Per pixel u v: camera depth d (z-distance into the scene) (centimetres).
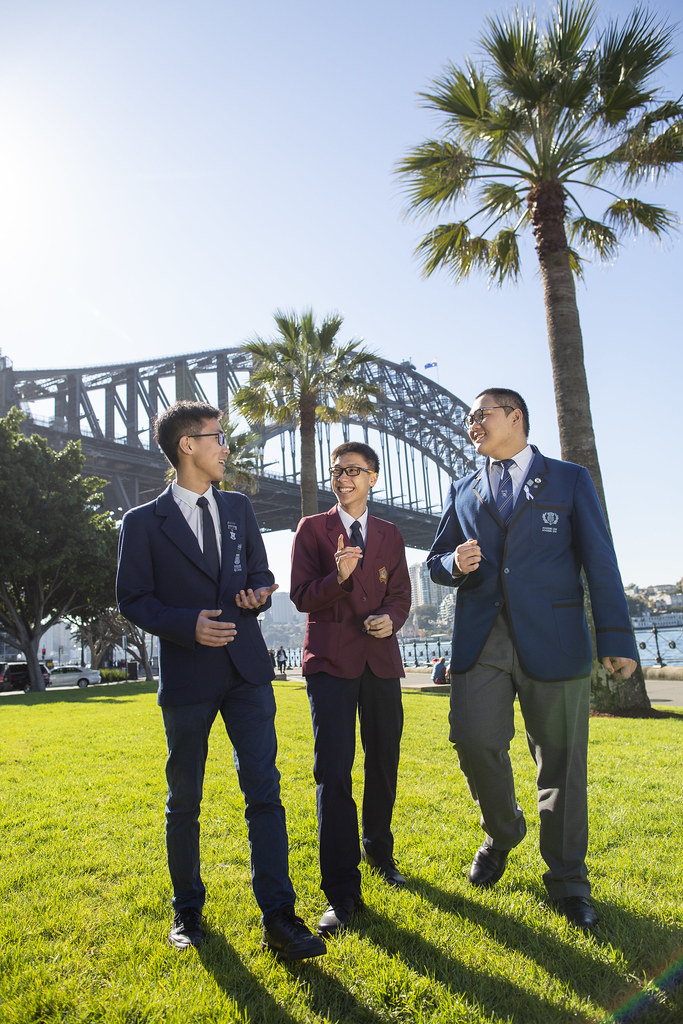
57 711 1162
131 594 223
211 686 218
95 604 2992
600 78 906
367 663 254
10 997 179
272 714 228
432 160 968
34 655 2722
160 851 302
